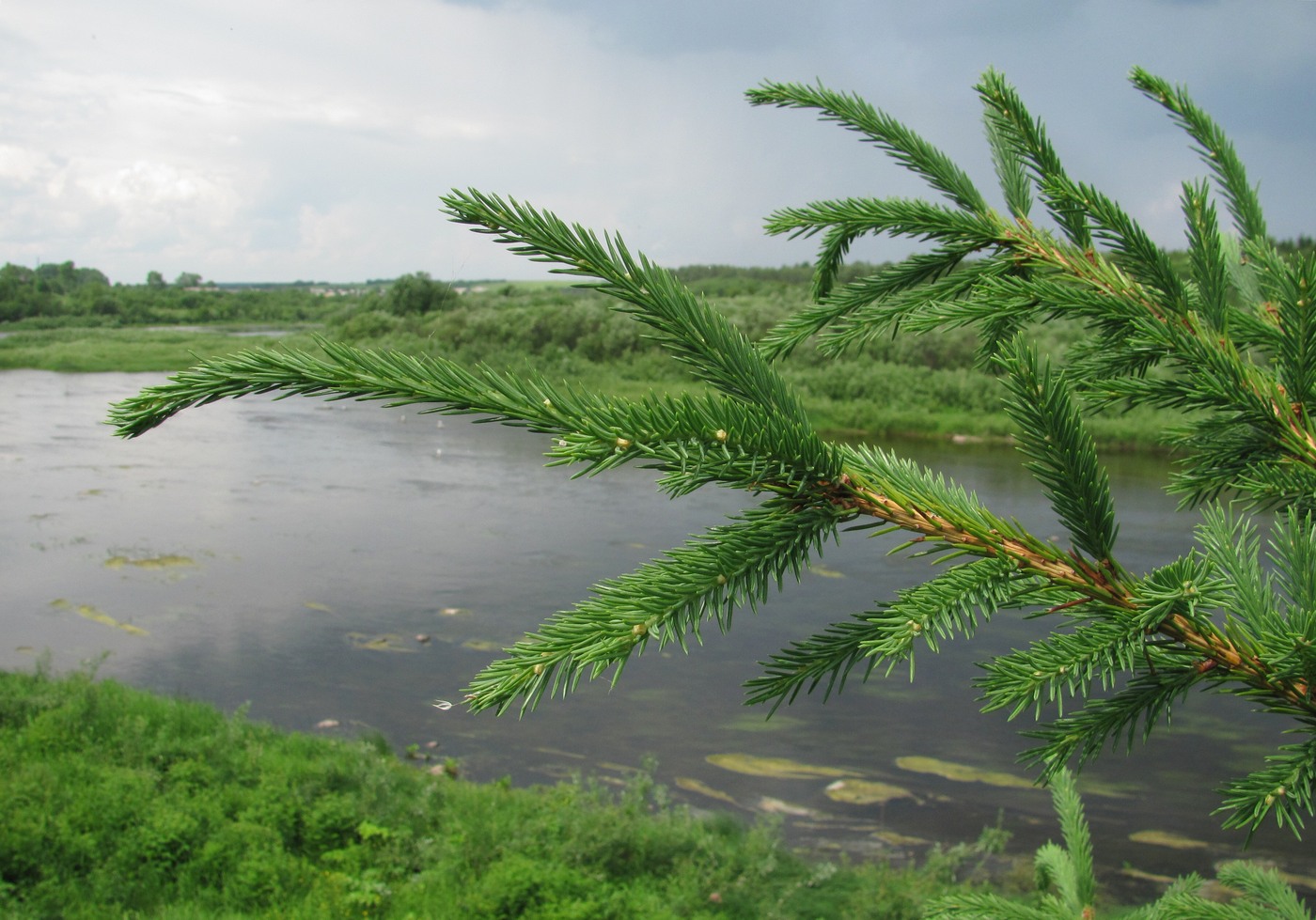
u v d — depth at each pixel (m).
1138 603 0.79
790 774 9.81
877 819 8.91
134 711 9.70
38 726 8.91
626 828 7.73
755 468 0.77
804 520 0.82
